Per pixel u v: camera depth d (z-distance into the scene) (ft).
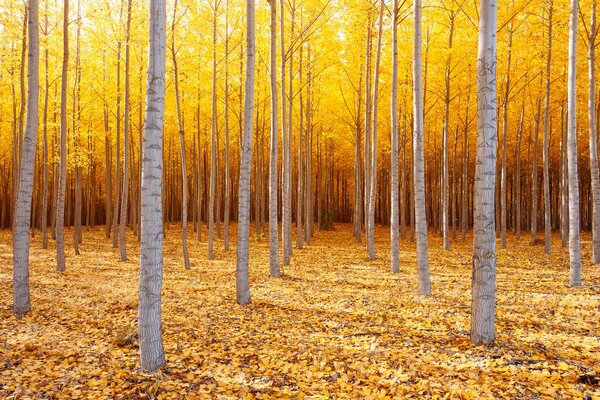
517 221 63.52
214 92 44.62
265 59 48.39
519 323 19.25
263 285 30.99
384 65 51.65
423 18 48.52
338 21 48.14
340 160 105.70
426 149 75.25
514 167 79.30
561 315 20.48
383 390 13.01
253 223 105.81
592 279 29.58
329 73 55.77
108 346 17.35
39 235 74.08
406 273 35.50
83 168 81.10
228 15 45.57
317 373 14.56
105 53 52.60
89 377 14.06
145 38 43.86
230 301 25.82
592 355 14.97
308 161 62.34
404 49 50.85
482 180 16.12
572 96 27.81
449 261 41.83
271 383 13.80
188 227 91.45
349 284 30.94
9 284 30.30
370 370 14.66
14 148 55.67
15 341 17.65
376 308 23.45
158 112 14.10
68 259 44.93
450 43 47.75
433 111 61.36
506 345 16.01
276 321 21.31
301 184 55.77
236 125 66.80
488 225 16.17
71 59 54.39
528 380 13.08
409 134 68.28
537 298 24.17
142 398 12.60
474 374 13.74
